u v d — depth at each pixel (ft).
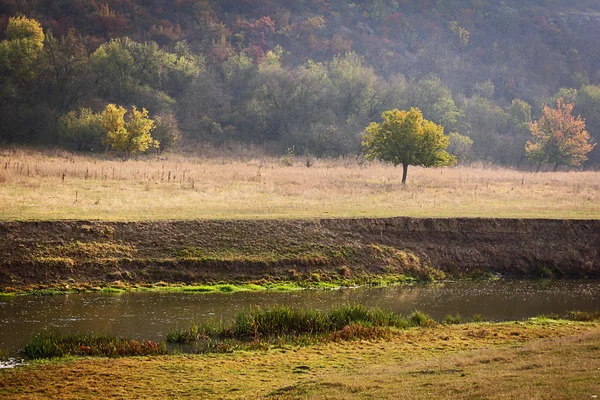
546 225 167.53
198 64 581.53
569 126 444.96
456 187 246.27
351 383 61.87
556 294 133.59
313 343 88.02
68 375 71.56
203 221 146.82
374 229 157.58
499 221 166.30
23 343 87.30
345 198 198.39
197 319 103.96
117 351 82.23
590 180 288.71
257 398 60.13
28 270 124.16
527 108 612.29
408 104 574.56
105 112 337.11
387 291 133.18
